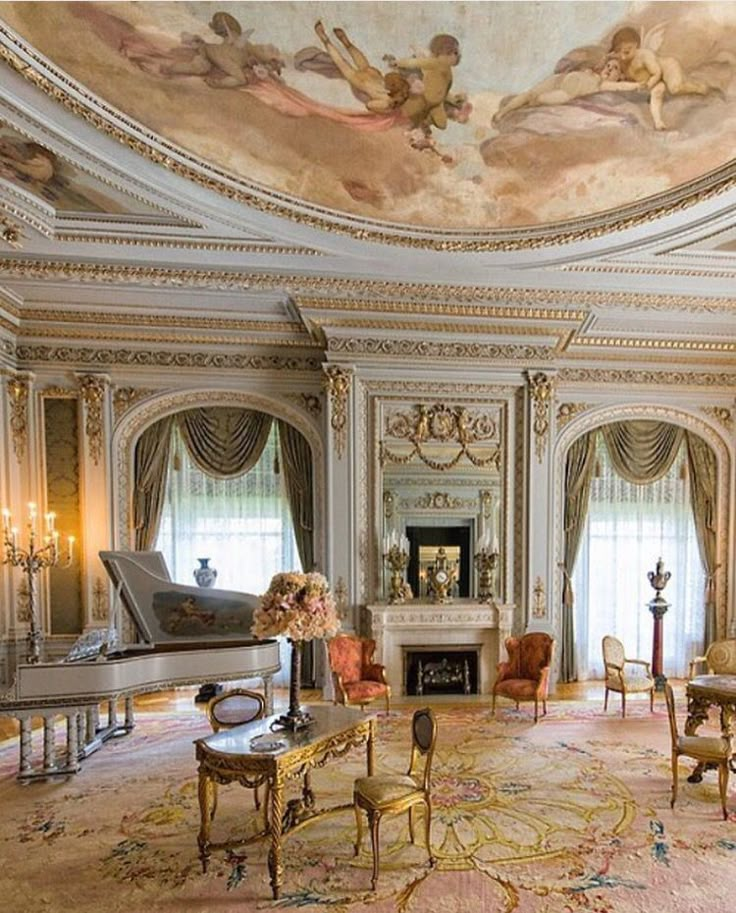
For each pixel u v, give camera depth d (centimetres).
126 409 696
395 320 648
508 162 438
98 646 517
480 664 681
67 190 439
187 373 706
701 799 430
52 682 457
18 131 369
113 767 493
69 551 638
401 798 336
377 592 686
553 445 692
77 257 540
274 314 671
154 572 567
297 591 384
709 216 457
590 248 515
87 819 405
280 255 535
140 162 407
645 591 786
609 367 757
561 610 763
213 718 440
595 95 375
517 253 525
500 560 697
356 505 671
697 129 387
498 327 662
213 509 754
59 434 686
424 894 321
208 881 335
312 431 723
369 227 495
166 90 361
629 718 610
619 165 430
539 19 325
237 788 450
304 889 326
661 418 768
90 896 323
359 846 359
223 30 326
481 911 307
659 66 348
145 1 303
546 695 676
